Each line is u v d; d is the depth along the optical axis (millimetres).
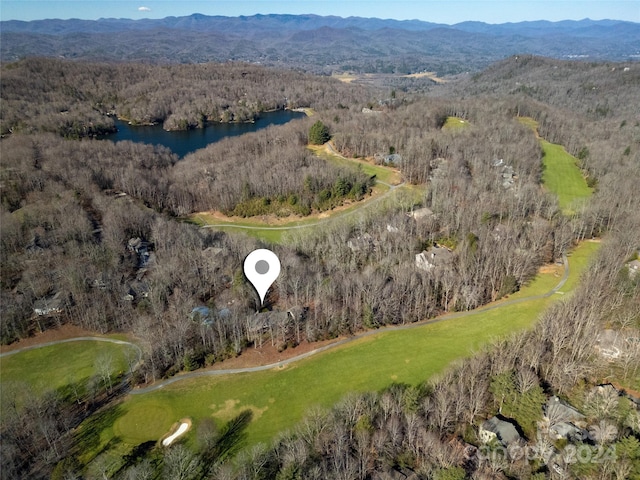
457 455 61812
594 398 68750
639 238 115688
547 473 59438
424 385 78250
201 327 89938
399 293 100375
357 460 61250
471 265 108562
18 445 68062
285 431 70125
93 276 106000
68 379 83750
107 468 65562
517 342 81438
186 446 69250
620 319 86938
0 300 97875
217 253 117562
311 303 101438
